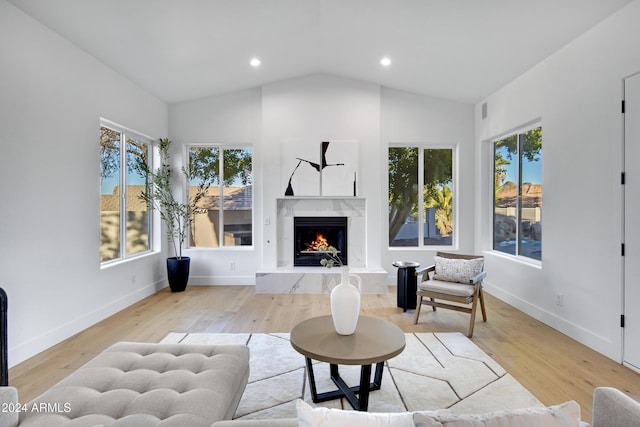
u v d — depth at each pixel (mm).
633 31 2658
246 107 5473
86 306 3586
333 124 5336
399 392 2311
